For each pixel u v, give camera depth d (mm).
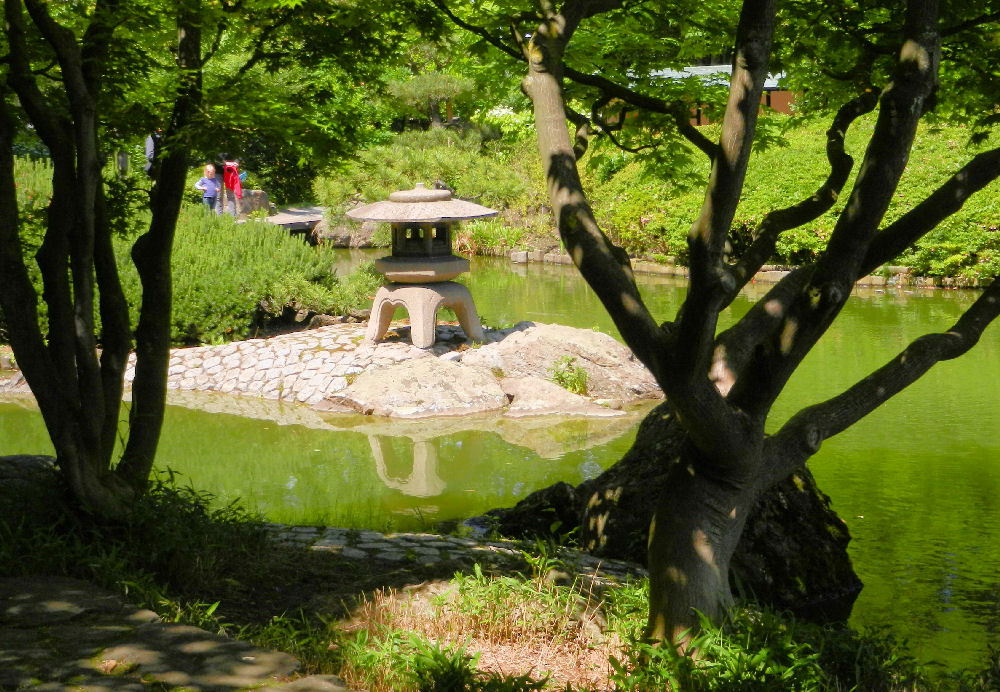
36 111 5453
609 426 11422
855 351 13656
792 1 6480
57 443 5363
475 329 13906
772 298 4586
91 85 5789
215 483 9344
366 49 6707
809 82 7535
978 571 7012
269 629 4508
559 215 4316
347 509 8539
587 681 4492
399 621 4914
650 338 4156
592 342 13023
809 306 4453
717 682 4109
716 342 4594
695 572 4586
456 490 9156
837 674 4832
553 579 5602
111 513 5320
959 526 7840
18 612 4043
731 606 4668
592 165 8008
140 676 3461
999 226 18062
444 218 13312
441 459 10164
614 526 7273
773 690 4090
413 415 11852
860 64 6352
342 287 16328
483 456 10266
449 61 7766
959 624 6195
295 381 12836
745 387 4496
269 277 15445
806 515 7023
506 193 25422
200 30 6250
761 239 4902
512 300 18094
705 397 4242
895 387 4922
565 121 4535
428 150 26734
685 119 5305
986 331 15258
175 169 6254
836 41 6602
